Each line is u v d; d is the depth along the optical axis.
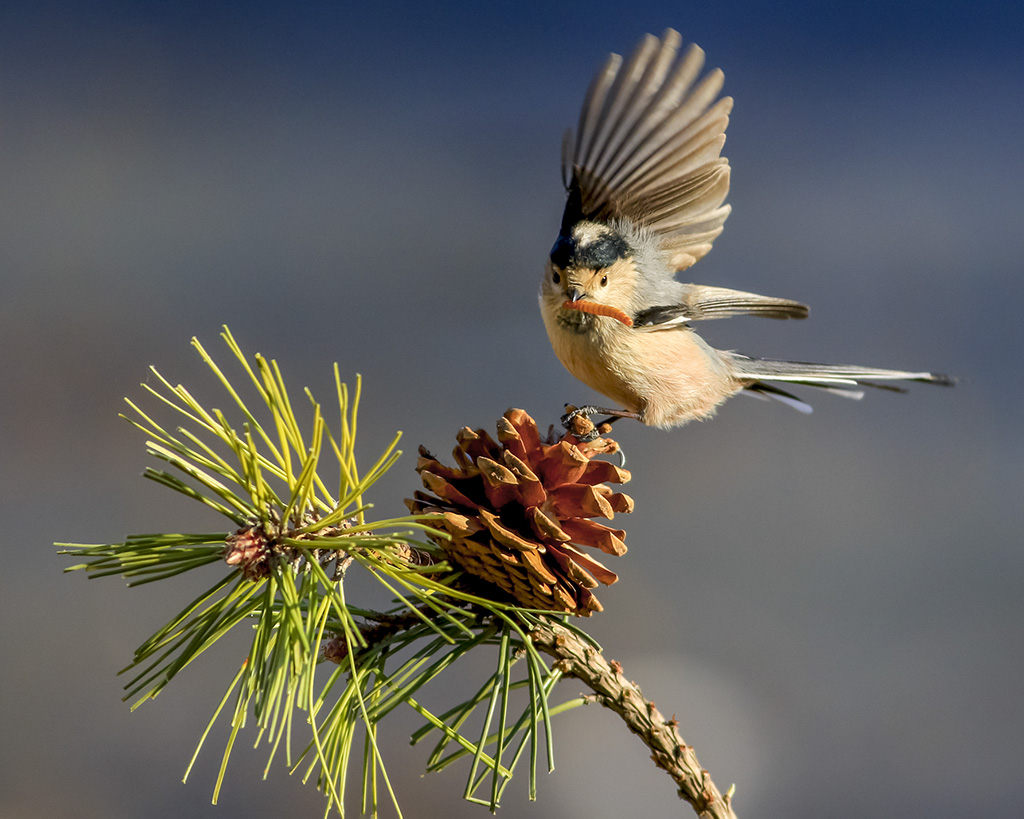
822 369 3.86
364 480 3.71
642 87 3.80
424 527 3.71
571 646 3.73
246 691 3.70
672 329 3.83
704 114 3.80
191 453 3.71
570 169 3.82
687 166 3.81
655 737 3.72
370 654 3.72
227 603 3.71
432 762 3.71
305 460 3.71
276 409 3.71
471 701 3.72
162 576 3.71
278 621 3.71
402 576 3.71
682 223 3.83
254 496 3.71
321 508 3.72
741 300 3.84
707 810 3.72
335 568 3.72
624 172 3.82
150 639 3.71
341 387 3.70
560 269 3.82
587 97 3.80
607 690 3.72
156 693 3.71
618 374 3.83
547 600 3.72
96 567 3.71
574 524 3.72
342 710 3.71
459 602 3.73
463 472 3.73
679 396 3.84
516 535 3.72
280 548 3.71
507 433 3.72
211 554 3.71
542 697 3.71
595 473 3.73
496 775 3.71
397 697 3.71
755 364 3.86
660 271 3.83
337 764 3.71
